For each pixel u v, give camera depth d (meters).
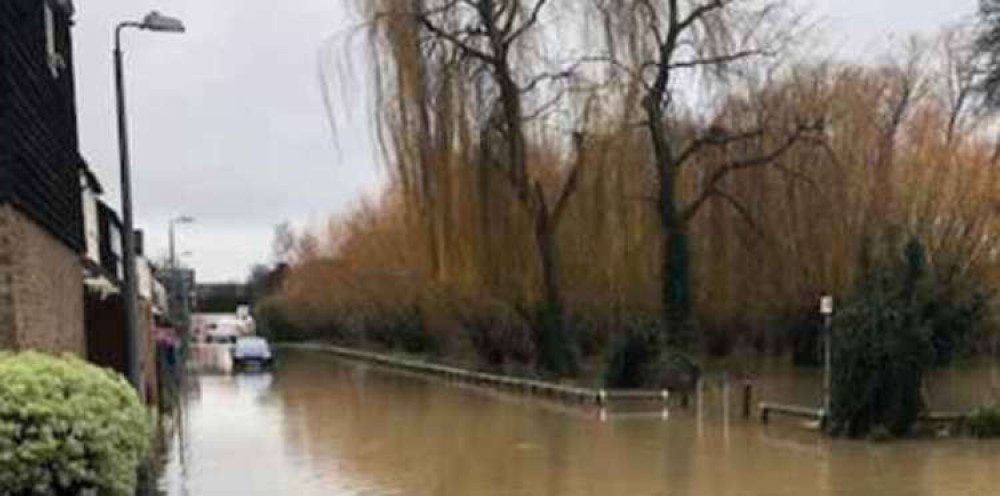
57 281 17.56
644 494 17.94
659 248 35.81
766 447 23.66
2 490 9.41
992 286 37.09
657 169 35.66
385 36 32.94
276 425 30.38
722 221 36.47
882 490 17.94
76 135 21.59
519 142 34.75
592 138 34.28
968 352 36.16
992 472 19.78
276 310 104.62
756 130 35.03
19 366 9.93
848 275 33.19
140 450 10.94
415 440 26.25
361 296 72.69
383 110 33.12
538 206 36.12
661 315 36.22
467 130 33.66
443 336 57.50
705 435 26.00
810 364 42.75
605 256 35.28
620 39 33.78
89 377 10.23
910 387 24.95
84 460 9.76
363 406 36.66
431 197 33.41
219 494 18.48
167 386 36.81
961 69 41.38
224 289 134.38
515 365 46.97
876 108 36.81
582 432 27.19
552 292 37.16
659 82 34.66
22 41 14.36
